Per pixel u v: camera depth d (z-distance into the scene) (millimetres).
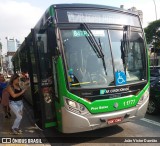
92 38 5969
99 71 5922
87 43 5926
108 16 6301
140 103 6445
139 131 6977
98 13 6184
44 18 6348
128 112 6148
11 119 8969
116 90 5965
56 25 5691
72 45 5777
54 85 6000
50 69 6086
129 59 6359
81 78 5738
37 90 6938
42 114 6180
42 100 6227
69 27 5805
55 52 5613
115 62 6109
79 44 5848
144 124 7645
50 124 6195
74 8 5965
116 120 5988
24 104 12445
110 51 6102
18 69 13109
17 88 7102
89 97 5672
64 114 5645
